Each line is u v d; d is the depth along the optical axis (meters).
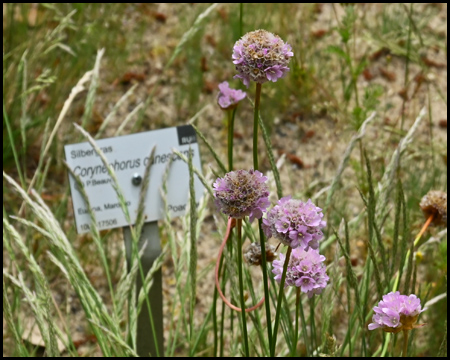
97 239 0.53
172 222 0.76
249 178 0.36
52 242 0.51
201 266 0.71
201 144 0.82
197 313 0.66
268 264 0.48
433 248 0.67
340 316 0.64
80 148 0.54
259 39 0.37
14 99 0.76
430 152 0.79
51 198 0.75
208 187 0.47
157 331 0.56
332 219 0.71
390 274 0.48
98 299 0.51
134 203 0.55
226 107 0.47
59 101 0.84
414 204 0.71
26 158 0.79
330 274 0.49
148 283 0.53
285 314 0.50
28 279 0.66
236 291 0.47
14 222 0.71
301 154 0.82
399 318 0.38
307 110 0.86
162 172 0.55
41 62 0.84
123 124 0.63
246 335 0.43
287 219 0.36
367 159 0.46
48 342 0.49
